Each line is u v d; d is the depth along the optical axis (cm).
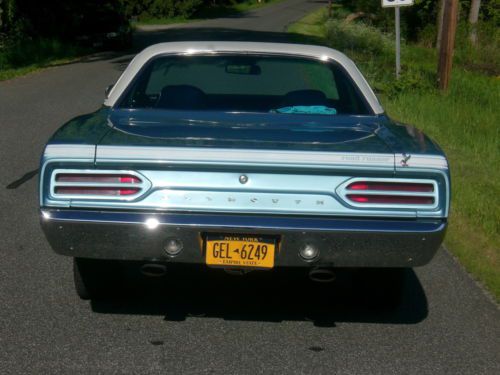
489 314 513
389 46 2895
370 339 466
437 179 420
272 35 4088
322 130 484
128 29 3309
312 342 459
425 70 1966
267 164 414
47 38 3031
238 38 3828
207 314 499
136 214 420
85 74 2217
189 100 548
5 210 734
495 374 423
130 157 416
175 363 425
